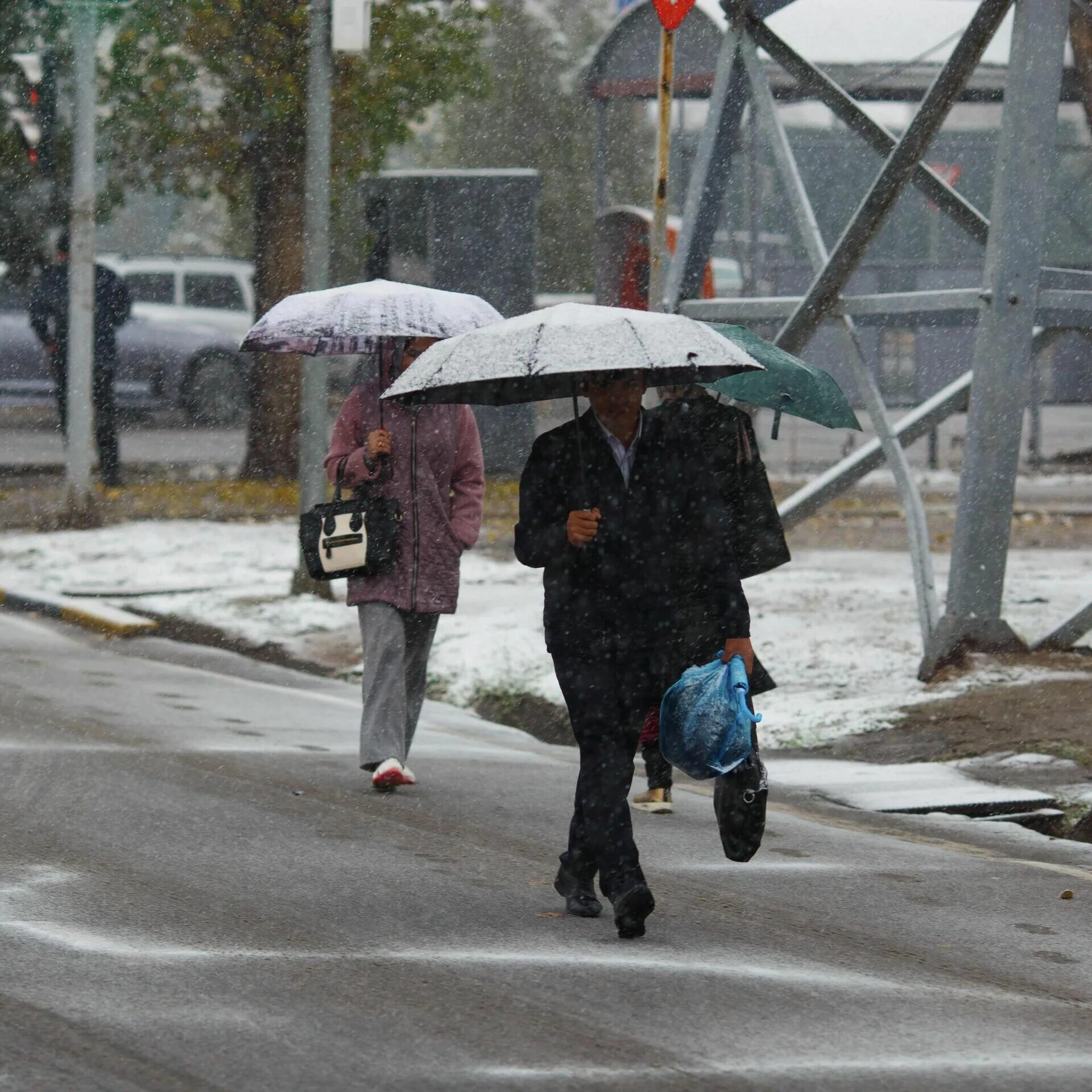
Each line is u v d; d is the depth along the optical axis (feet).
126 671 145.89
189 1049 56.90
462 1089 53.98
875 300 146.92
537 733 128.77
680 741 70.28
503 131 501.15
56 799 95.50
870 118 152.25
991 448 134.82
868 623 158.51
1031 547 226.17
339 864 83.61
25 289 330.34
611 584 71.46
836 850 90.99
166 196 319.88
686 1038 59.31
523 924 73.97
